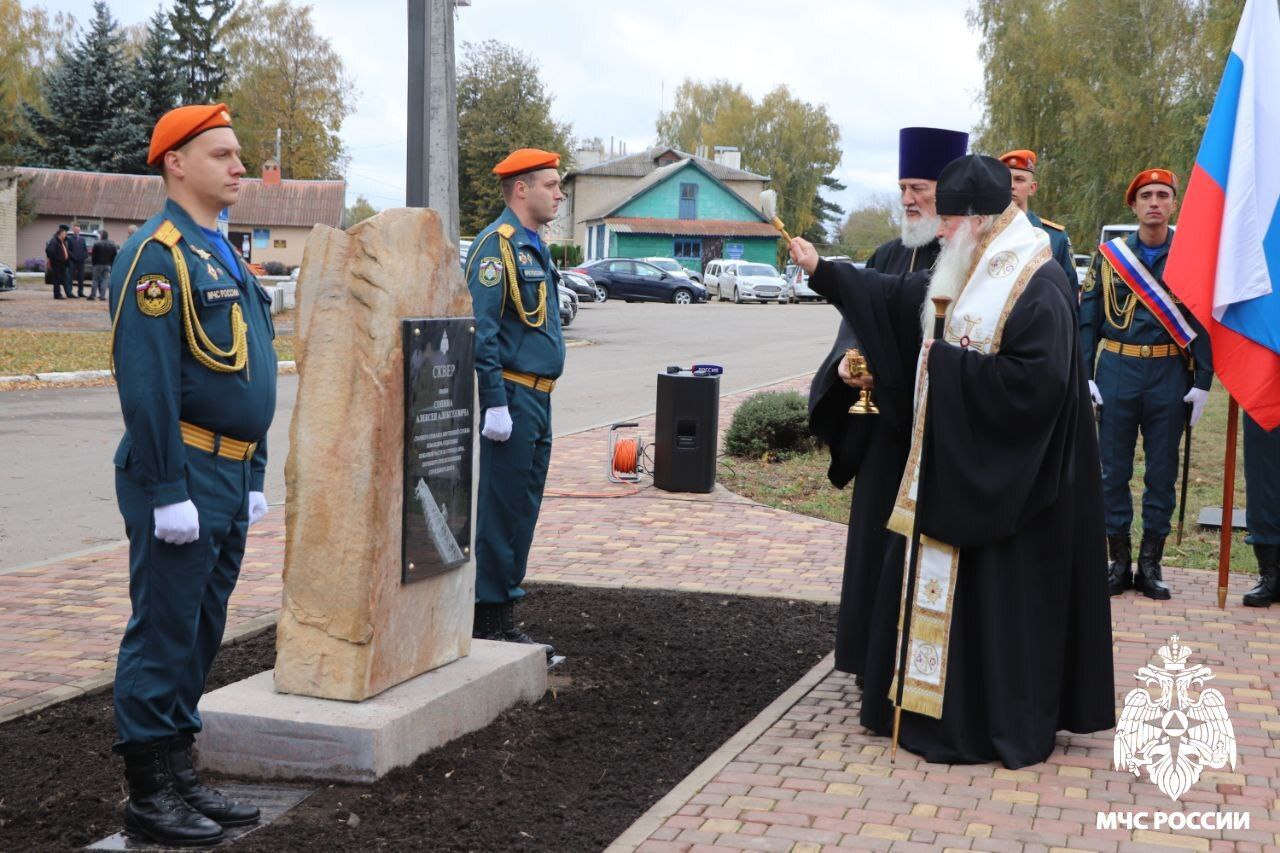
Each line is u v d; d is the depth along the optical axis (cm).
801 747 482
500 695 515
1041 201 4438
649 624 664
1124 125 3916
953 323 473
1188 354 713
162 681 396
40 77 6625
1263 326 643
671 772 464
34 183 5838
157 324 379
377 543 455
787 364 2350
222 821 406
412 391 466
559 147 6469
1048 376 450
